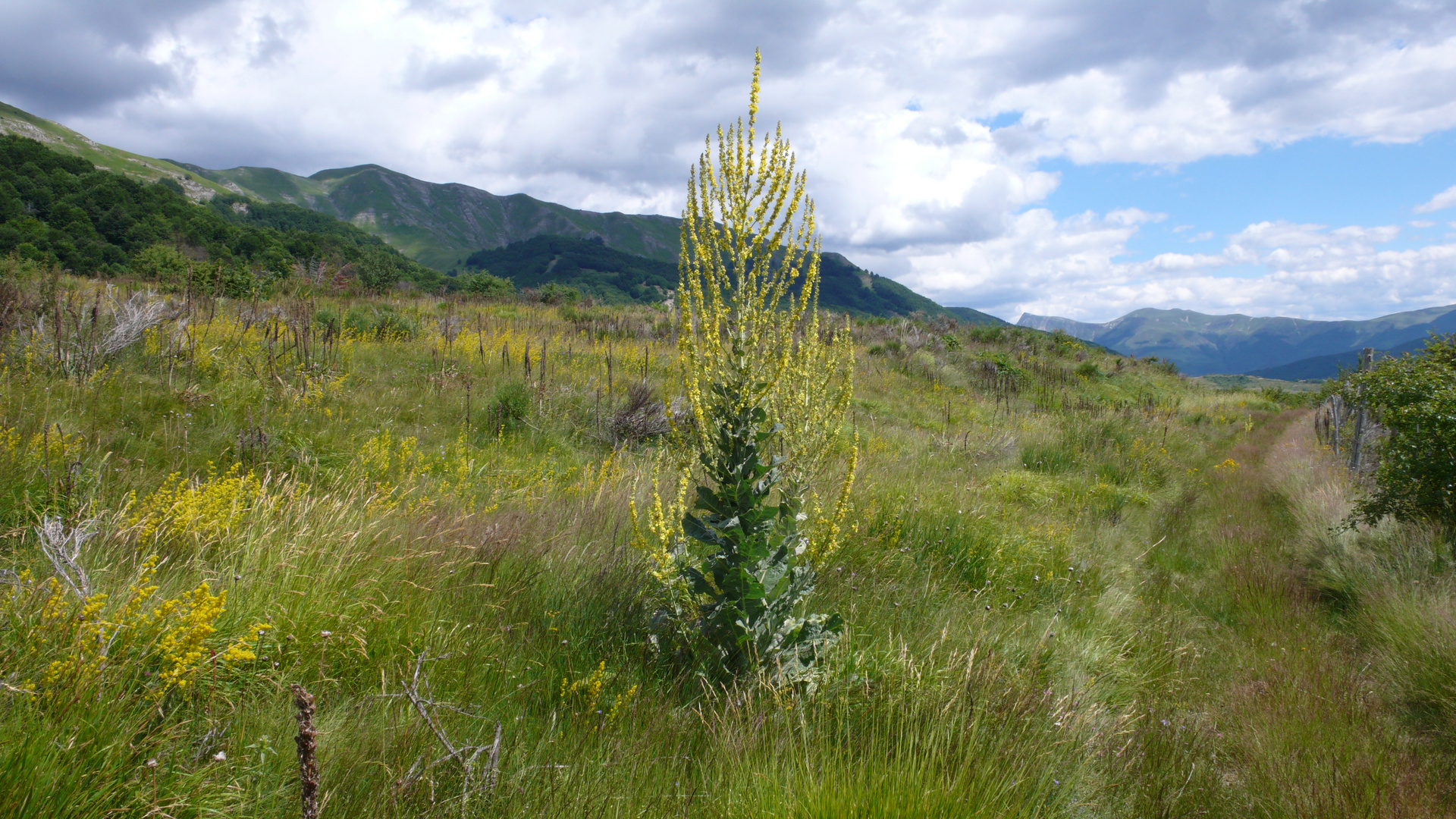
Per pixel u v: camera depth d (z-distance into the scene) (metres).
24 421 4.67
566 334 15.09
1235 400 25.64
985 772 2.37
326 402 7.01
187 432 5.12
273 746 2.08
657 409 8.38
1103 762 2.91
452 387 8.48
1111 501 8.47
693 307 2.97
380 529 3.72
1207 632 5.02
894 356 19.20
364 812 1.86
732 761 2.38
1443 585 4.69
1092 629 4.50
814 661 3.07
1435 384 5.98
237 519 3.47
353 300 16.89
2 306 7.08
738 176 2.94
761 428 3.07
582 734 2.49
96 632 2.12
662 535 3.03
